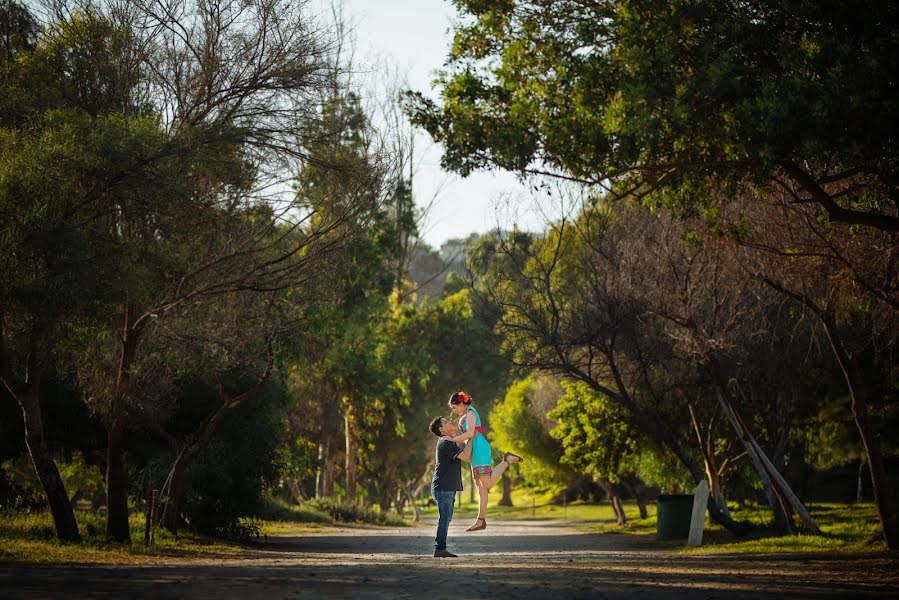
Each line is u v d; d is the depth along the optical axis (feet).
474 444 55.36
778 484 87.51
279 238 70.64
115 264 56.95
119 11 63.77
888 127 41.34
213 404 94.07
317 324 102.89
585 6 52.39
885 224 48.29
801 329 89.15
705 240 76.74
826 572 49.14
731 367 94.84
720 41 47.14
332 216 69.36
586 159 48.96
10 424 85.76
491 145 49.73
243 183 67.41
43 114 58.70
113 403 72.08
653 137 45.06
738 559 63.52
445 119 53.01
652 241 87.92
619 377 95.25
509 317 97.25
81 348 65.51
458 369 218.38
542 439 197.57
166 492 88.94
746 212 71.82
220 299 76.89
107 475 72.18
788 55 44.73
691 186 54.44
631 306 89.97
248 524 100.01
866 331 84.17
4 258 53.01
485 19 52.29
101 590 32.30
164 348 77.41
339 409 197.16
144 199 60.64
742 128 43.37
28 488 96.58
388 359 181.27
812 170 57.98
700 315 86.94
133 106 64.18
